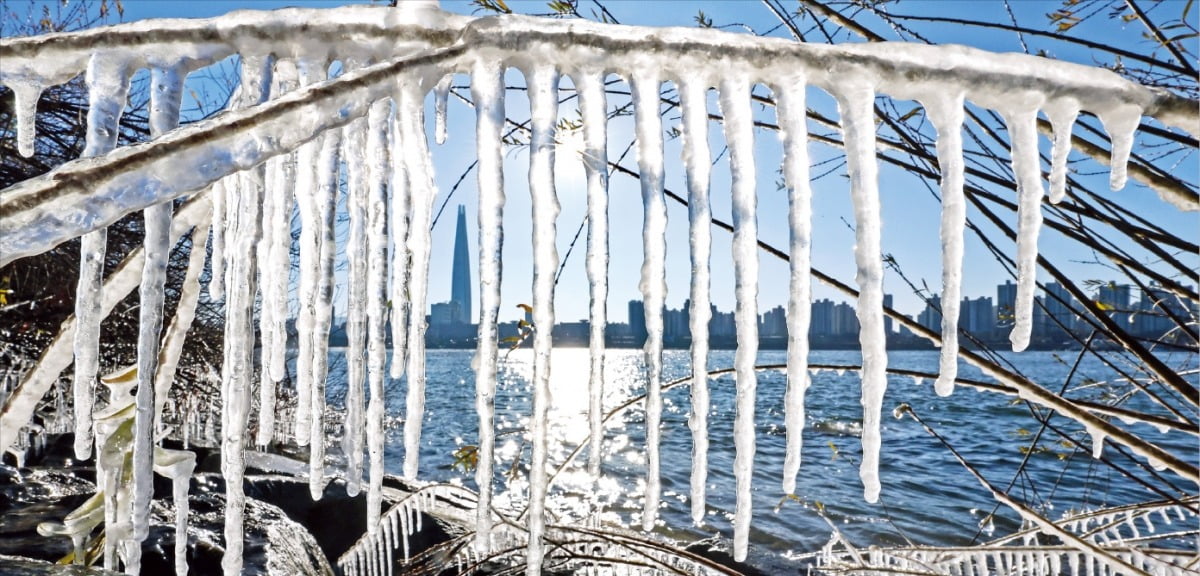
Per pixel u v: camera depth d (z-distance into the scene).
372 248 1.21
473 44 1.01
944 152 1.13
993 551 2.89
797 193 1.14
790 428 1.21
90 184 0.74
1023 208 1.18
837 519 8.73
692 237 1.16
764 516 8.87
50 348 1.23
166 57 0.96
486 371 1.19
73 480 3.65
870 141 1.09
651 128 1.09
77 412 1.15
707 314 1.21
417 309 1.23
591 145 1.12
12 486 3.38
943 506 9.35
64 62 0.95
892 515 8.91
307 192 1.29
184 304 1.60
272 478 5.04
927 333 1.85
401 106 1.03
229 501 1.41
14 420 1.20
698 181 1.13
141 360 1.13
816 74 1.07
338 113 0.90
